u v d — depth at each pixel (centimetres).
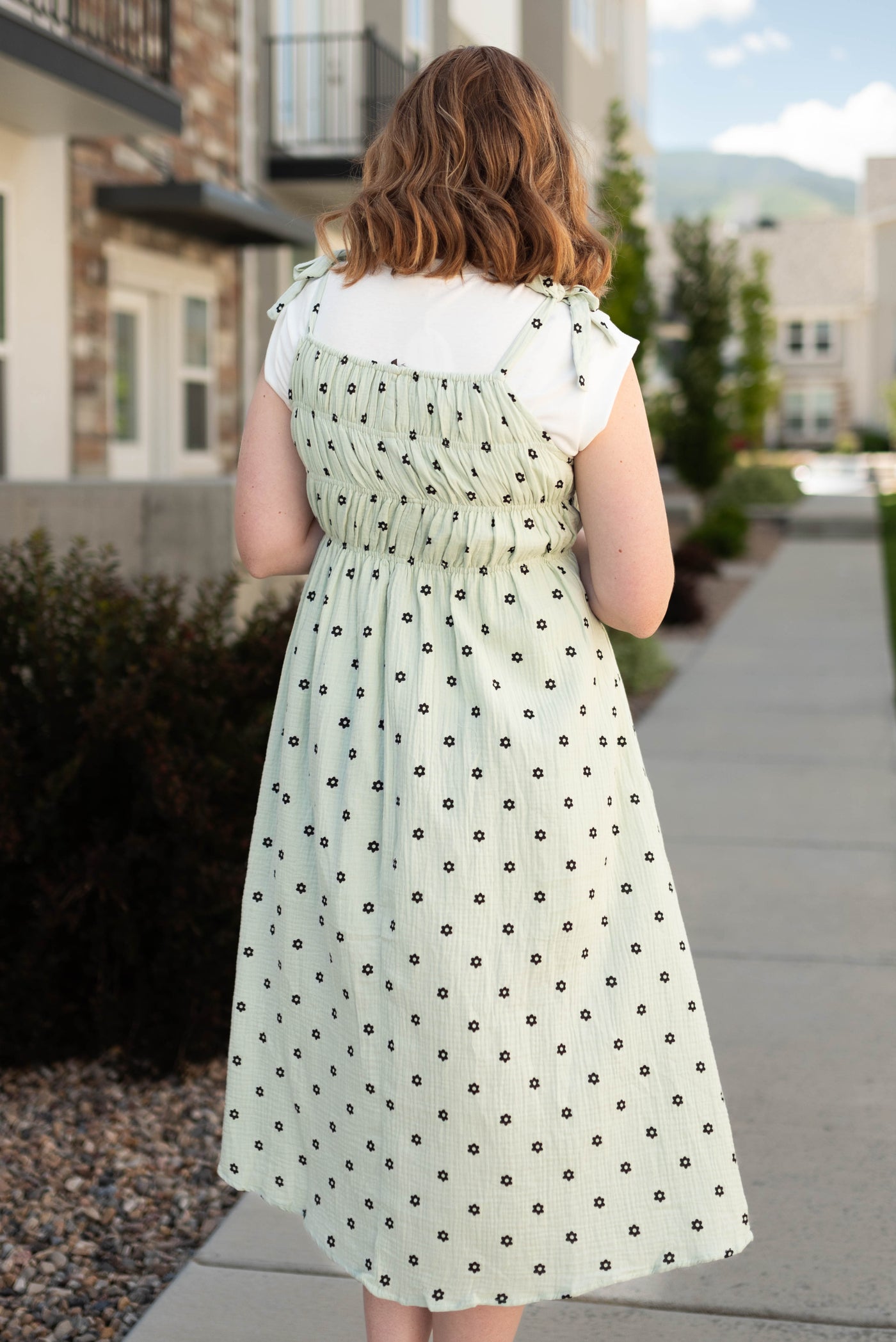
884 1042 328
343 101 1398
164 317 1046
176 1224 258
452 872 151
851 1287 228
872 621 1121
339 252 168
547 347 151
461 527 153
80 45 758
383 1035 155
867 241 5281
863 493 2811
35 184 860
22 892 318
